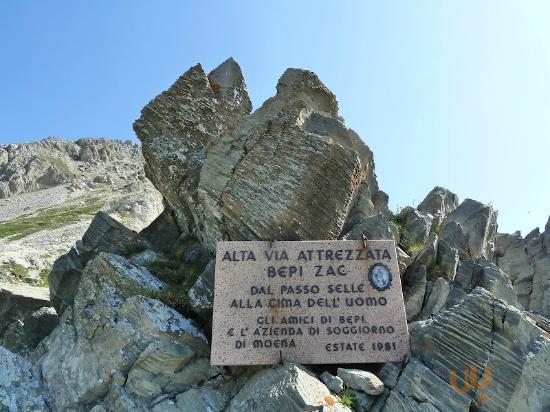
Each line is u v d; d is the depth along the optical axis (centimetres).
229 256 1001
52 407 984
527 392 817
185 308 1088
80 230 5650
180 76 1625
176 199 1470
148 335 985
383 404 838
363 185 1493
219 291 962
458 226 1466
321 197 1158
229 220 1184
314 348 913
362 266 996
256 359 900
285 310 947
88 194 10944
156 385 939
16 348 1373
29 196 11312
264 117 1395
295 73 1595
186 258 1355
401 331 936
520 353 846
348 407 805
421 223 1503
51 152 15688
